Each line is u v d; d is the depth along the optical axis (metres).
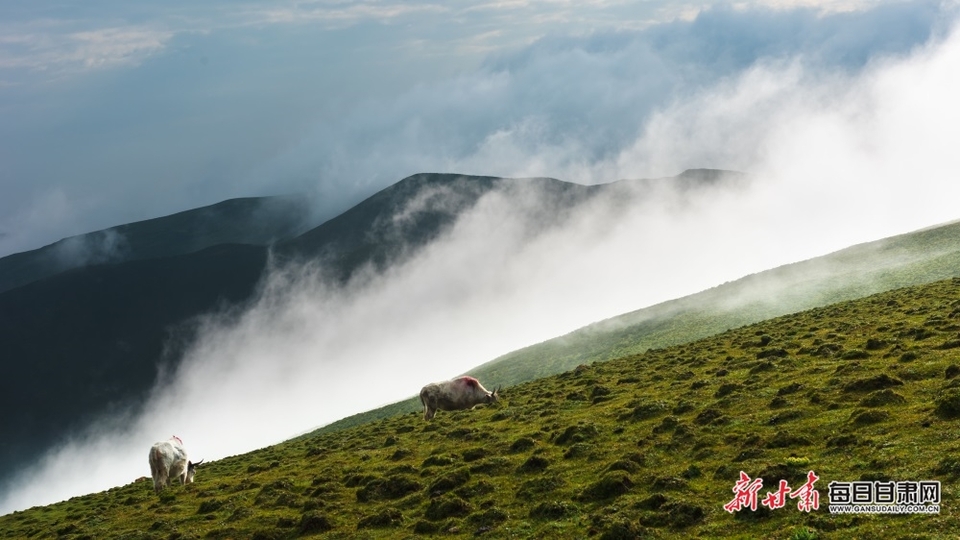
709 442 27.53
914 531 17.23
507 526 23.53
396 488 29.88
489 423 42.00
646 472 25.66
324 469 37.38
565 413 40.06
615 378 50.47
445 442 38.88
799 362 39.34
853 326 48.47
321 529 26.73
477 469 30.17
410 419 54.06
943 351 34.09
